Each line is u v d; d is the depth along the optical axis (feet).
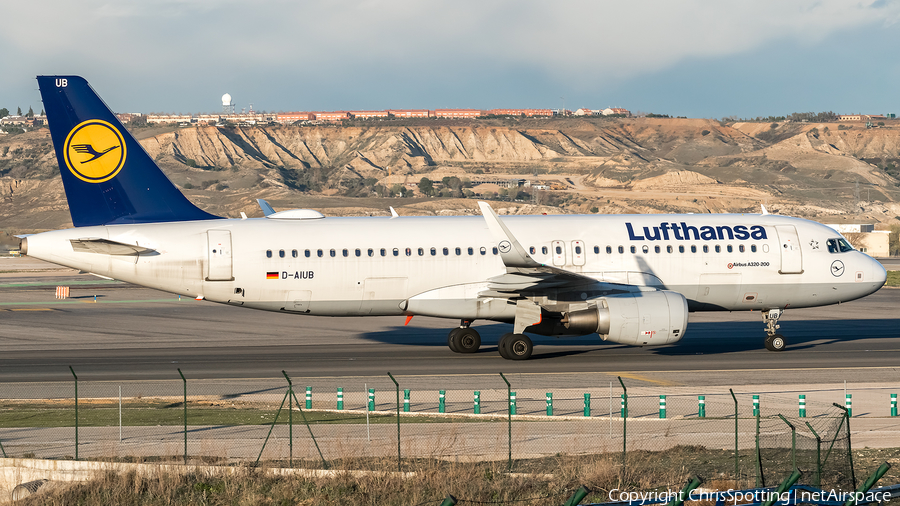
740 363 445.37
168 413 324.60
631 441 274.36
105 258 450.30
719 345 518.37
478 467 245.04
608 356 471.21
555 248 468.75
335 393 369.71
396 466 245.04
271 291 459.32
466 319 476.13
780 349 492.54
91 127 457.27
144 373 427.74
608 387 375.45
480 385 383.65
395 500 224.33
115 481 238.07
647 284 470.80
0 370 437.99
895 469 242.58
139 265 451.12
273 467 245.45
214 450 263.90
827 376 403.54
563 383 386.73
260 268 456.04
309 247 460.55
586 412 315.37
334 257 460.55
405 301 468.34
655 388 372.17
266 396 364.58
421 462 248.93
